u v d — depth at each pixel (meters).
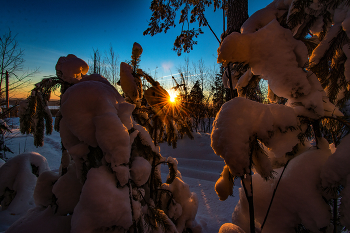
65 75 1.34
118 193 0.84
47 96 1.46
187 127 1.59
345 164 0.79
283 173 1.04
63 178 1.18
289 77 0.95
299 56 0.99
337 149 0.85
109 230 0.83
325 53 1.05
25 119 1.38
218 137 0.88
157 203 1.59
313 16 1.09
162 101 1.47
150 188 1.49
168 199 1.71
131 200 0.95
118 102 1.08
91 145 0.91
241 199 1.21
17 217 1.81
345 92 1.16
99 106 0.91
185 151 6.83
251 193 0.90
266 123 0.88
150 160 1.57
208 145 6.98
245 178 0.89
